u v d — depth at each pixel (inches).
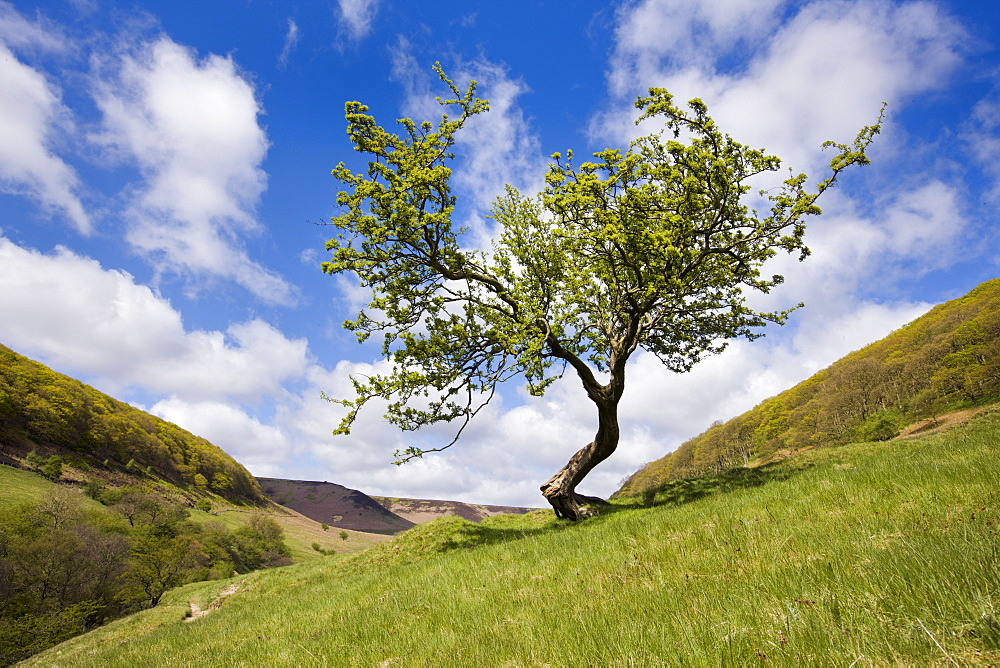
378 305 760.3
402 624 293.9
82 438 4773.6
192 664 337.1
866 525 233.9
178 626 676.1
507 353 760.3
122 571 2385.6
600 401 818.8
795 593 167.2
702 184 689.6
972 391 3184.1
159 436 5984.3
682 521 372.2
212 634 490.9
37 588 2132.1
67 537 2332.7
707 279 794.8
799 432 4325.8
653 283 689.6
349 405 733.9
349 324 768.9
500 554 478.0
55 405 4643.2
